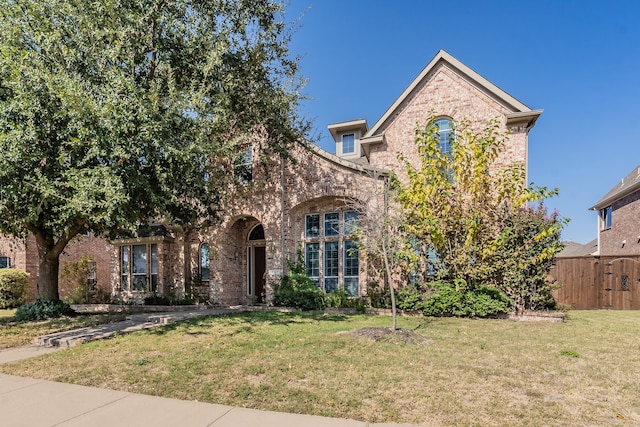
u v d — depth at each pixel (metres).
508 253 11.27
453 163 12.10
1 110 8.10
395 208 11.84
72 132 8.35
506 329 9.03
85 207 8.05
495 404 4.29
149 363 6.15
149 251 17.22
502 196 11.62
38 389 5.01
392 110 14.76
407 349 6.82
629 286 14.12
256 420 3.90
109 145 8.12
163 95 9.27
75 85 7.73
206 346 7.30
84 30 8.61
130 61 9.07
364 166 13.16
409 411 4.11
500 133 13.31
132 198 9.38
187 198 11.72
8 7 8.66
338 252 14.22
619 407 4.22
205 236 16.23
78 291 18.27
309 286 13.64
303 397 4.51
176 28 9.63
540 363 5.96
